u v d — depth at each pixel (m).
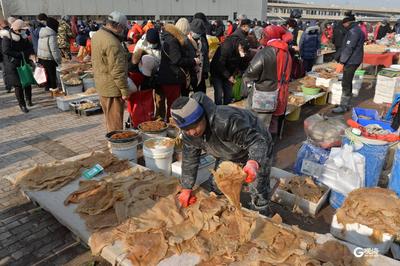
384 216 2.71
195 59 5.55
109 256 2.41
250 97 4.42
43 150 5.03
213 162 3.97
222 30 13.45
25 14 33.47
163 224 2.66
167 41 5.12
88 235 2.65
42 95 8.21
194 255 2.36
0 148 5.10
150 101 5.40
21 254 2.83
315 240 2.52
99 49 4.32
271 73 4.05
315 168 3.76
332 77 7.66
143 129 4.79
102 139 5.46
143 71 5.18
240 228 2.52
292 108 5.93
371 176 3.40
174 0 47.25
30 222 3.23
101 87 4.55
